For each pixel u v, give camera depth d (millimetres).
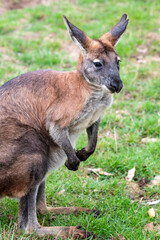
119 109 10547
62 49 14000
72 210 6566
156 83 11836
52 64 12773
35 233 5840
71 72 6242
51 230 5855
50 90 6180
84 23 15945
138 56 13758
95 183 7438
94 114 6324
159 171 7934
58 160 6504
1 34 15242
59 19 16297
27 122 6043
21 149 5805
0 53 13203
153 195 7297
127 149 8758
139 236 5934
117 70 6133
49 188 7199
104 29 14297
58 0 18859
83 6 18516
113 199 6938
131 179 7695
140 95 11258
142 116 10211
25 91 6191
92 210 6535
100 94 6141
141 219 6398
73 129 6328
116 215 6516
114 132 9359
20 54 13344
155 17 17266
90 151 6691
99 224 6145
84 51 6180
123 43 14070
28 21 16547
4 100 6090
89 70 6051
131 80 11812
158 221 6465
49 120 6102
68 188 7309
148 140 9094
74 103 6031
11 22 16125
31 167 5766
